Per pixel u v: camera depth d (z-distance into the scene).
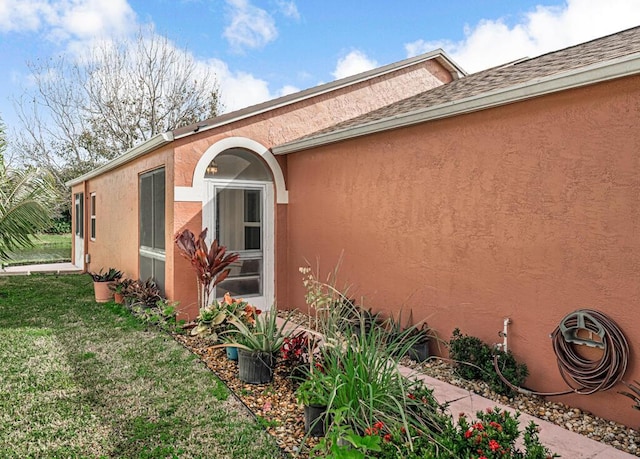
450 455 2.85
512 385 4.89
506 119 5.31
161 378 5.46
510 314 5.26
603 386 4.33
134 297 9.00
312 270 8.66
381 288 7.11
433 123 6.23
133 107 26.38
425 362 6.14
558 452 3.84
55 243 28.06
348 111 10.12
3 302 10.13
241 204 9.03
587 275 4.54
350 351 4.00
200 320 6.85
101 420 4.38
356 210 7.59
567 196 4.71
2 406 4.67
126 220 11.25
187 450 3.84
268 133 9.11
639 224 4.16
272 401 4.88
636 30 7.14
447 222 6.04
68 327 7.85
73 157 26.36
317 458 3.25
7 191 11.47
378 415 3.56
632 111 4.20
